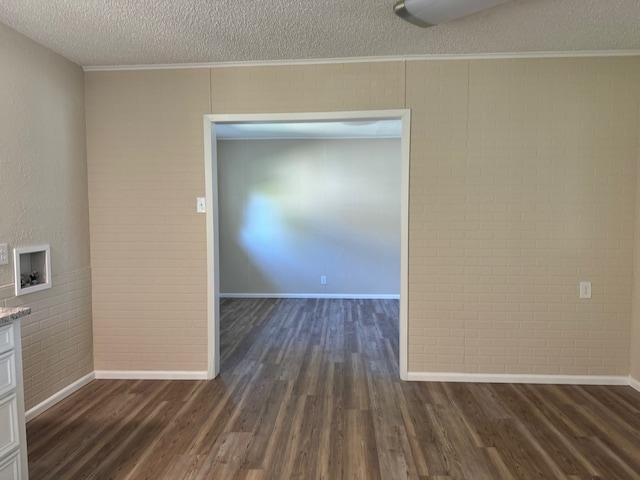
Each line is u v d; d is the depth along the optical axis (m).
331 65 2.92
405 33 2.48
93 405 2.67
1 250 2.29
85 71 2.99
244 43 2.61
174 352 3.11
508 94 2.85
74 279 2.89
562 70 2.81
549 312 2.94
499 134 2.87
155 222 3.06
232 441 2.24
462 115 2.88
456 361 3.01
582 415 2.51
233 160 6.05
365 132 5.50
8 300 2.34
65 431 2.35
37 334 2.56
